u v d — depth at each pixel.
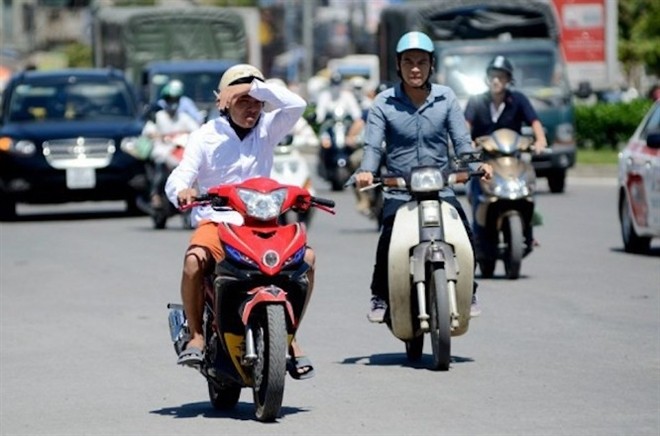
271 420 26.09
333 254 53.94
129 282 47.03
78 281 47.59
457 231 30.81
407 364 31.88
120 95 76.62
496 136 45.38
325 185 98.81
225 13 107.12
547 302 40.69
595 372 30.39
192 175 26.48
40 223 72.31
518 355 32.56
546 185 93.06
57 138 72.56
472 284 30.97
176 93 66.12
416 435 24.77
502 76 45.88
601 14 111.19
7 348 35.44
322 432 25.19
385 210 31.77
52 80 76.81
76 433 25.78
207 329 26.20
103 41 111.69
